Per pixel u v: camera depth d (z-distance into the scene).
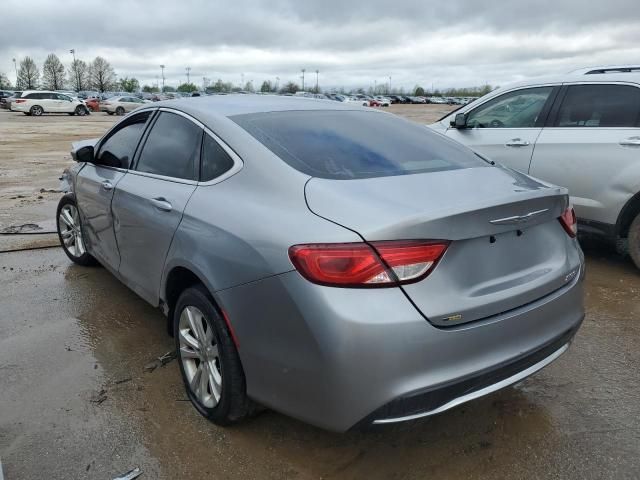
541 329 2.57
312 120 3.26
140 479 2.53
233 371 2.63
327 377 2.22
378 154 2.98
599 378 3.37
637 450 2.71
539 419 2.96
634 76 5.11
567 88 5.47
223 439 2.80
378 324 2.15
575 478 2.53
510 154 5.73
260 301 2.40
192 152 3.22
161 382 3.31
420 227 2.22
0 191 9.65
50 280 4.95
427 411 2.26
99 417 2.97
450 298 2.27
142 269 3.52
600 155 5.08
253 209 2.60
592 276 5.13
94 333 3.93
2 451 2.70
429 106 77.50
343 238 2.22
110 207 3.91
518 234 2.56
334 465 2.63
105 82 114.25
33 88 112.00
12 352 3.65
